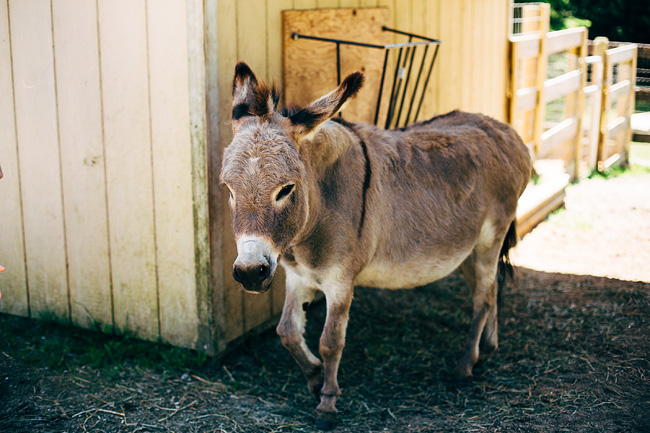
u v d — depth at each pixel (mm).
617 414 3361
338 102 2770
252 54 4027
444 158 3785
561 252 6227
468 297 5355
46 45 4043
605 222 7098
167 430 3211
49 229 4348
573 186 8609
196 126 3650
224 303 3961
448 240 3729
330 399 3322
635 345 4254
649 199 7926
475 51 6922
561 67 12023
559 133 8703
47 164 4238
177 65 3648
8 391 3539
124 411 3379
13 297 4598
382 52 5020
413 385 3861
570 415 3373
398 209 3529
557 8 17484
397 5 5379
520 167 4281
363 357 4242
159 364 3916
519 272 5750
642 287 5297
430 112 6184
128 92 3842
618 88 9461
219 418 3348
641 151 11195
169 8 3598
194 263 3848
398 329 4688
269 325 4520
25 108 4223
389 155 3564
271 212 2582
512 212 4199
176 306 3986
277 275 3695
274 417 3400
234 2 3803
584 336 4449
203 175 3688
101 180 4070
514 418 3373
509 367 4059
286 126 2770
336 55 4605
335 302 3311
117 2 3754
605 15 17750
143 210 3963
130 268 4105
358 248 3301
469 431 3246
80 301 4352
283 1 4270
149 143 3842
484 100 7320
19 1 4066
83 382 3680
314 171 3074
